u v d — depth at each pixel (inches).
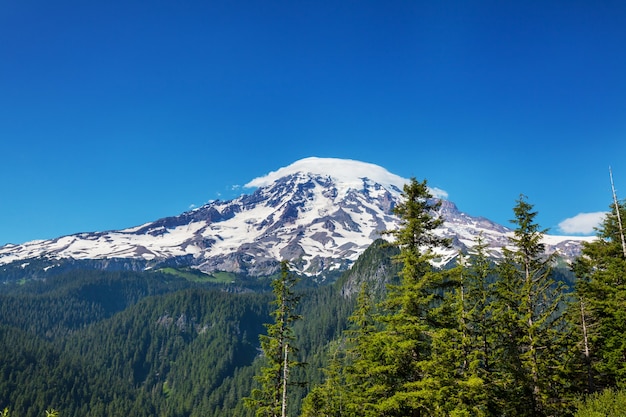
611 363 1255.5
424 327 949.8
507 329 1237.7
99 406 7244.1
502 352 1242.6
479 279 1295.5
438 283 1024.9
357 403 1209.4
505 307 1259.8
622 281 1362.0
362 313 1365.7
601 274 1374.3
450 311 1035.3
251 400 1391.5
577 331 1274.6
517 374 1155.9
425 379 941.2
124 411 7337.6
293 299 1443.2
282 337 1401.3
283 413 1336.1
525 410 1151.6
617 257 1408.7
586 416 956.0
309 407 1674.5
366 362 1139.9
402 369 1024.9
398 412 1013.8
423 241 1056.8
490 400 1087.6
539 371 1172.5
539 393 1154.7
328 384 1664.6
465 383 945.5
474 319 1248.8
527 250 1244.5
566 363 1230.9
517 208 1261.1
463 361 1123.3
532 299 1199.6
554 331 1210.6
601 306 1291.8
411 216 1050.7
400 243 1055.6
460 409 938.7
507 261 1279.5
